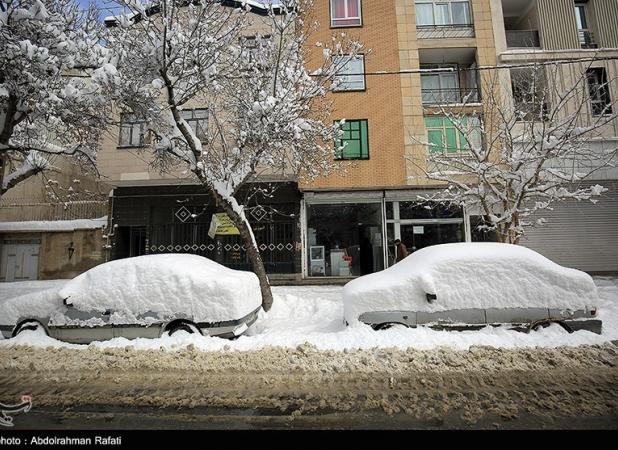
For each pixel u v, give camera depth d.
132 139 14.59
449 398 3.81
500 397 3.81
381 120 14.90
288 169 13.36
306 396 3.92
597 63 14.95
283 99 7.65
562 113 14.09
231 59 8.08
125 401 3.87
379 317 5.66
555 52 15.10
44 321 5.82
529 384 4.09
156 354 5.06
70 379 4.44
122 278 5.86
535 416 3.44
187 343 5.32
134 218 15.17
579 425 3.27
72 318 5.75
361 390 4.04
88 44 7.57
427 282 5.54
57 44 7.19
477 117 13.04
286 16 8.14
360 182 14.52
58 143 12.62
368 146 14.77
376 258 15.16
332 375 4.44
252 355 5.01
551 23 15.70
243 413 3.59
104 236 15.23
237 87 8.59
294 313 8.50
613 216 14.95
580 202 15.03
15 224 15.68
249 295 6.39
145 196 15.23
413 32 15.50
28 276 15.84
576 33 15.61
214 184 8.20
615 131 14.28
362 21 15.55
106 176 13.30
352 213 15.44
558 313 5.49
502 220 9.06
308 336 5.70
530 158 8.66
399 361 4.71
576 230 14.94
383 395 3.90
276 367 4.67
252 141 8.20
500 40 15.55
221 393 4.02
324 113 10.38
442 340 5.21
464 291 5.59
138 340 5.50
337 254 15.21
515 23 17.48
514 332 5.39
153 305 5.69
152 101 7.68
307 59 13.93
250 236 8.75
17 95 7.49
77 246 15.59
